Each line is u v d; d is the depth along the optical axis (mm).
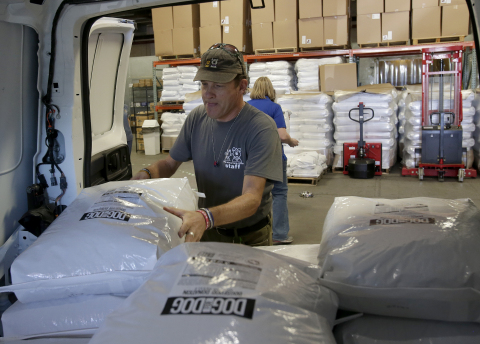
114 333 710
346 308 988
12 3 1459
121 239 1119
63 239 1150
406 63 8227
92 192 1400
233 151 1654
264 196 1822
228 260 861
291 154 6305
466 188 5359
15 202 1647
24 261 1125
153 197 1329
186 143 1849
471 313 927
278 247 1467
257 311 727
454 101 5605
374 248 1005
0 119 1540
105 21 1832
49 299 1143
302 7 6879
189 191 1492
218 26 7332
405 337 927
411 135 5949
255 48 7223
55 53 1622
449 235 1000
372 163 5941
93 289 1090
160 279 828
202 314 717
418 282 935
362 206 1255
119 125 2279
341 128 6211
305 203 4930
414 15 6566
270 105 3377
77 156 1703
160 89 10617
